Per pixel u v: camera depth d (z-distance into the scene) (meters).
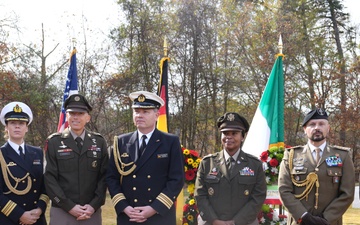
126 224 4.32
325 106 22.92
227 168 4.65
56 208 4.58
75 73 7.65
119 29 22.08
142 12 21.95
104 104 22.16
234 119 4.67
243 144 6.66
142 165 4.39
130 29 22.11
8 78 18.08
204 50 22.23
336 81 22.86
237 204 4.54
